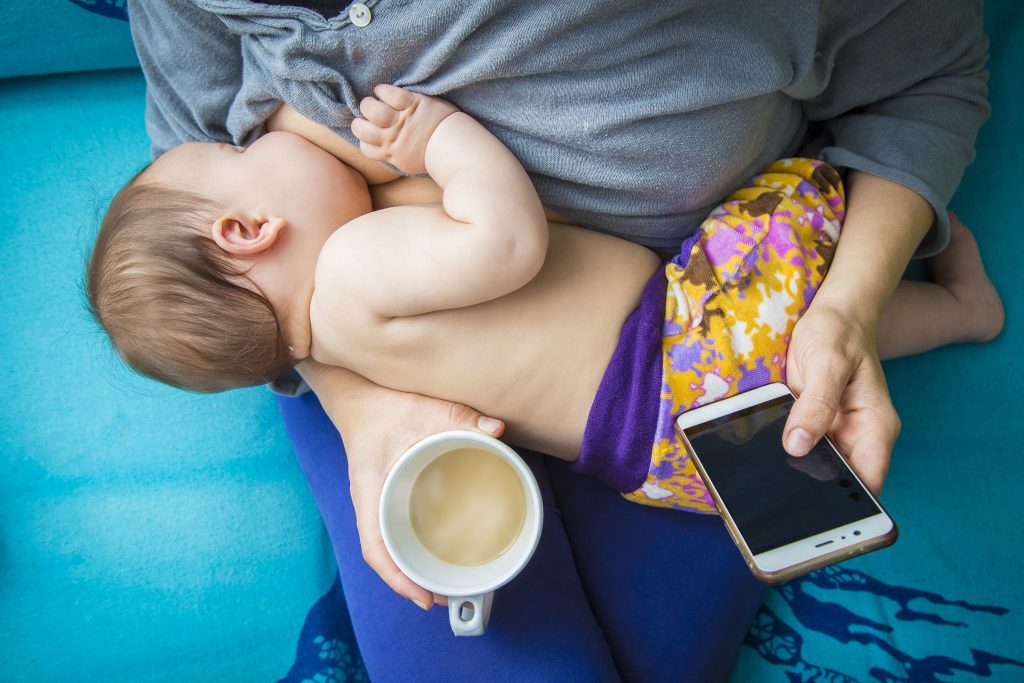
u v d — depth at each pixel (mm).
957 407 1035
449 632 815
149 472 1095
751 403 737
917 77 923
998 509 976
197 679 987
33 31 1111
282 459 1114
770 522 649
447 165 740
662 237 870
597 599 925
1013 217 1076
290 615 1024
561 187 800
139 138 1231
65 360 1136
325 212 815
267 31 717
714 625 909
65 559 1047
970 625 929
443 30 676
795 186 843
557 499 994
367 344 800
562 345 798
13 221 1190
